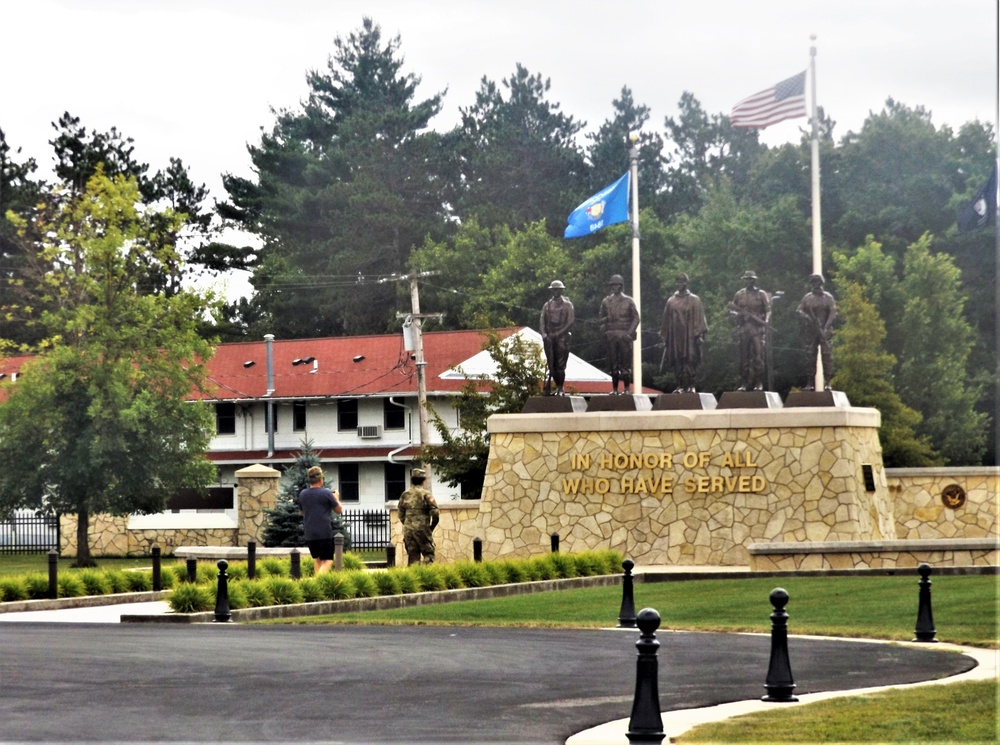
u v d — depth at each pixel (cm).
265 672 1472
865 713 1191
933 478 3547
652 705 1072
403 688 1362
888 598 2198
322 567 2562
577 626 2017
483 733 1125
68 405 4150
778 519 3072
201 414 4300
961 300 5516
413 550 2734
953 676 1428
